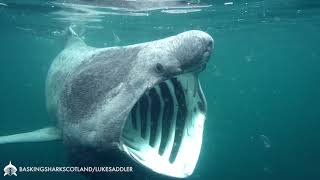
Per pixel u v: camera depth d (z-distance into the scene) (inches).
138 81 164.4
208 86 3895.2
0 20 778.8
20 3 551.8
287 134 2672.2
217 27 807.7
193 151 148.3
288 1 565.0
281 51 1528.1
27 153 1728.6
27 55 1747.0
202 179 1153.4
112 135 159.5
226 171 1270.9
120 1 503.8
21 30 919.7
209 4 539.5
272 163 1392.7
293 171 1267.2
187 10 580.4
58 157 1312.7
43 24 751.1
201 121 156.3
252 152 1759.4
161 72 160.9
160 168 142.1
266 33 997.2
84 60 211.2
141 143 155.9
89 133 172.9
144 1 503.5
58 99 216.2
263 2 556.7
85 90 185.9
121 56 185.5
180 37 162.6
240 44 1242.6
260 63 2096.5
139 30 800.3
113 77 176.2
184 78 166.1
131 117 168.1
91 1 507.2
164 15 625.0
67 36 359.3
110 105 167.2
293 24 849.5
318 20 795.4
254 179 1168.2
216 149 1755.7
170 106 165.9
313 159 1449.3
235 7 577.6
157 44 170.9
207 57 155.9
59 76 238.1
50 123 287.0
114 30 799.7
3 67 2815.0
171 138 156.9
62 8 566.9
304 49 1456.7
